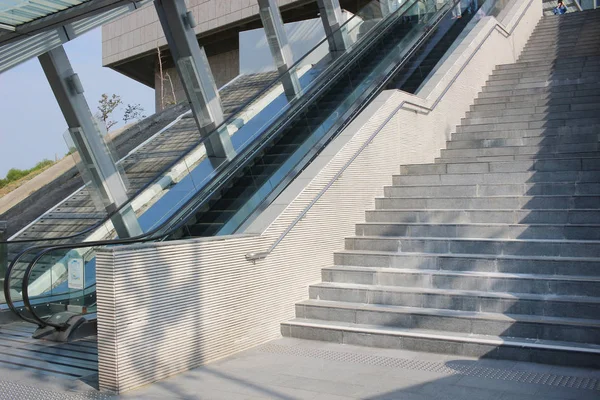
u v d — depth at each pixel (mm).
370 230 8398
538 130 10164
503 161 8953
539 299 6172
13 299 8617
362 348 6441
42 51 8266
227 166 8406
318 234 7793
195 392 5289
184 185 8219
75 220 10789
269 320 6902
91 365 6246
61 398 5230
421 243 7695
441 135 11000
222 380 5578
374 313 6746
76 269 8250
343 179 8344
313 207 7734
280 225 7137
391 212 8531
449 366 5695
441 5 15414
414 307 6797
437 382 5266
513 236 7438
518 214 7719
